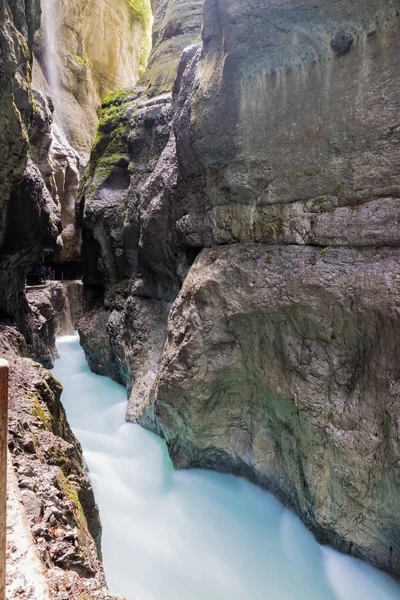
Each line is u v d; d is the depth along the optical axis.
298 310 5.27
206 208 6.92
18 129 6.76
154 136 11.52
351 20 4.39
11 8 6.79
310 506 5.64
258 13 4.79
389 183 4.57
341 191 4.98
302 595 5.17
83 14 32.44
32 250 11.67
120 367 12.64
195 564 5.64
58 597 2.11
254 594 5.22
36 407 4.83
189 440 7.23
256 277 5.76
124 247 12.15
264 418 6.57
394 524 4.58
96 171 13.69
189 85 7.33
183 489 7.18
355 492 4.84
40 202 10.89
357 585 4.95
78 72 30.83
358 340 4.82
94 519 4.61
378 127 4.52
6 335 7.87
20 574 2.03
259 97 5.41
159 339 10.36
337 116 4.80
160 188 9.62
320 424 5.17
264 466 6.60
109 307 13.54
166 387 6.88
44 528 2.75
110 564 5.52
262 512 6.55
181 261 8.38
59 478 3.58
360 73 4.54
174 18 13.95
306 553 5.59
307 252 5.35
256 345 6.08
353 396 4.82
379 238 4.64
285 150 5.39
